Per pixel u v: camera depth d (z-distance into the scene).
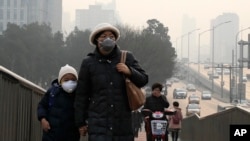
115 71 9.12
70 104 10.80
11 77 11.55
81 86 9.30
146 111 19.30
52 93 10.83
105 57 9.22
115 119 9.02
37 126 15.82
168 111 19.45
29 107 14.23
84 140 22.92
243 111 16.59
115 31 9.30
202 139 28.84
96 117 9.00
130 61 9.37
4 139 11.02
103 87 9.05
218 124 22.09
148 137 19.45
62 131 10.73
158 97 19.44
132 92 9.02
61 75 10.88
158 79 130.50
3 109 10.86
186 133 40.88
